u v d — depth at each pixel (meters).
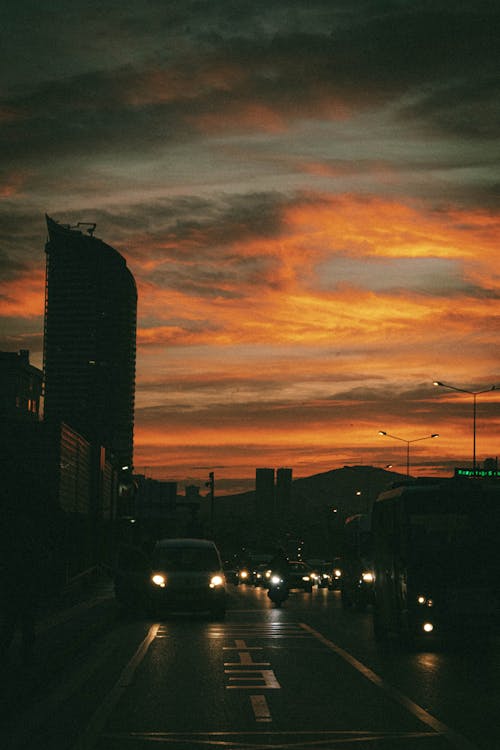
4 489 13.89
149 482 114.56
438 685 13.50
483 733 9.92
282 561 35.47
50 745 9.27
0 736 9.73
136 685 13.44
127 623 25.59
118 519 71.25
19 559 13.87
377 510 21.66
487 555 19.09
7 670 13.23
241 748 9.14
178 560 28.03
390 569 19.83
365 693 12.71
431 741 9.48
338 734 9.85
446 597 18.91
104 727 10.24
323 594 52.28
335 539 118.25
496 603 18.98
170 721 10.61
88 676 14.41
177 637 21.09
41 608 27.45
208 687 13.25
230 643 19.70
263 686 13.35
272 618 27.86
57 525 14.21
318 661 16.47
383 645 19.59
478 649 19.02
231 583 83.19
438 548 19.12
